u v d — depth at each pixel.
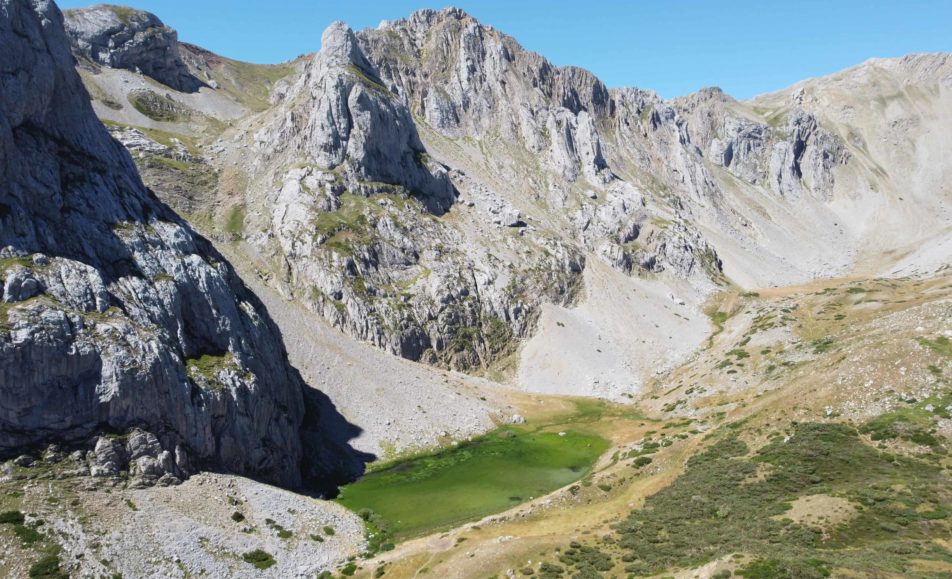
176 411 68.19
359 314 135.62
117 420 63.84
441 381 130.12
